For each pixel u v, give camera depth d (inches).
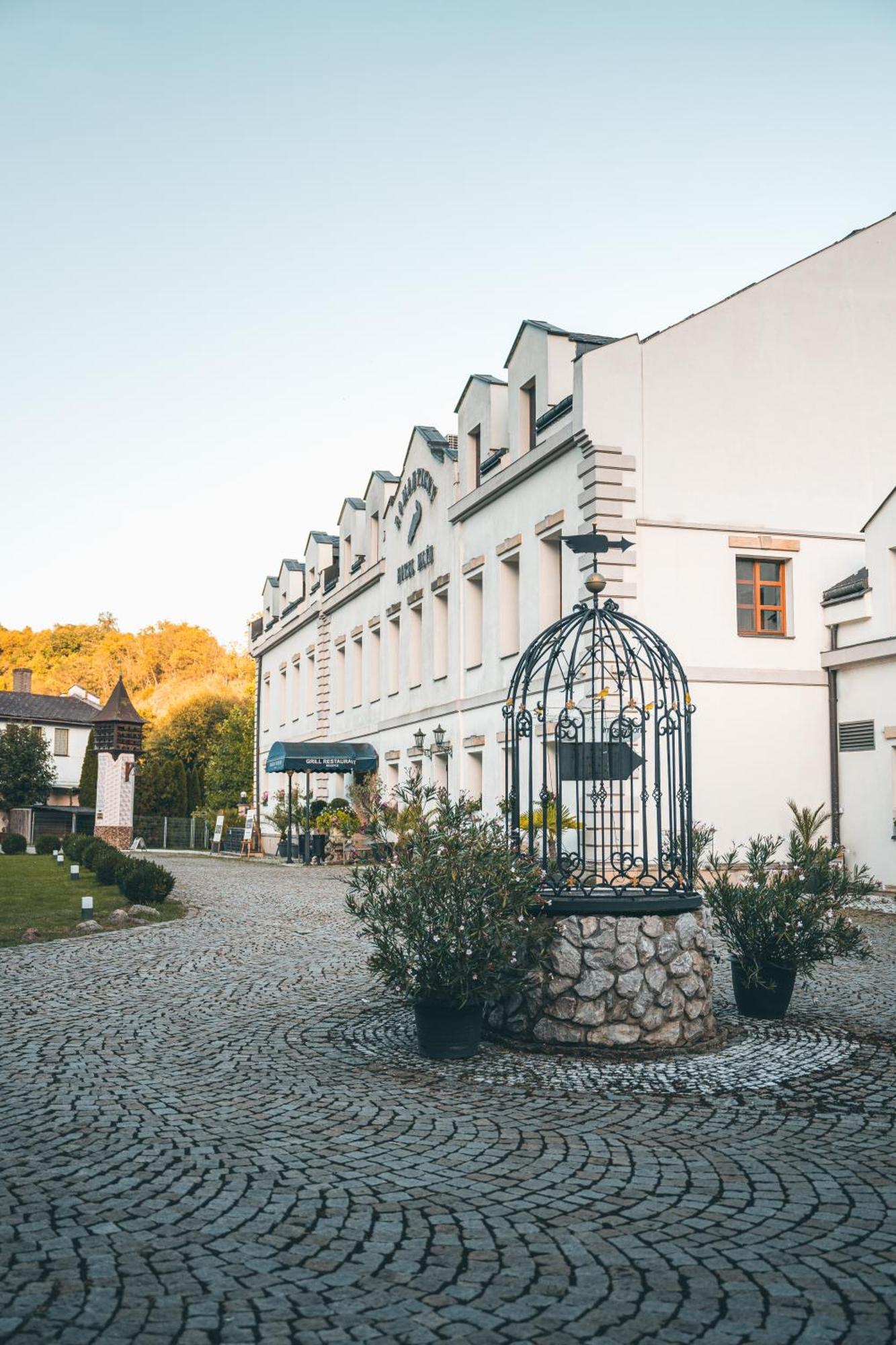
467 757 1034.1
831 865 408.2
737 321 827.4
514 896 321.1
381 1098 277.7
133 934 589.0
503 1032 336.5
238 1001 406.9
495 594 967.6
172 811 2233.0
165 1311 162.2
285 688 1881.2
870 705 788.0
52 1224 194.1
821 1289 171.6
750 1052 327.6
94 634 4060.0
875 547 782.5
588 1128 253.1
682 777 371.6
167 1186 213.8
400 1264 179.3
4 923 625.6
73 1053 322.3
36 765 2377.0
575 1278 174.7
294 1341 154.2
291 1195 209.3
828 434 844.0
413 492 1192.2
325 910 727.1
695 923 337.7
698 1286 172.2
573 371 813.9
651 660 376.2
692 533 805.2
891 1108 272.1
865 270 864.9
